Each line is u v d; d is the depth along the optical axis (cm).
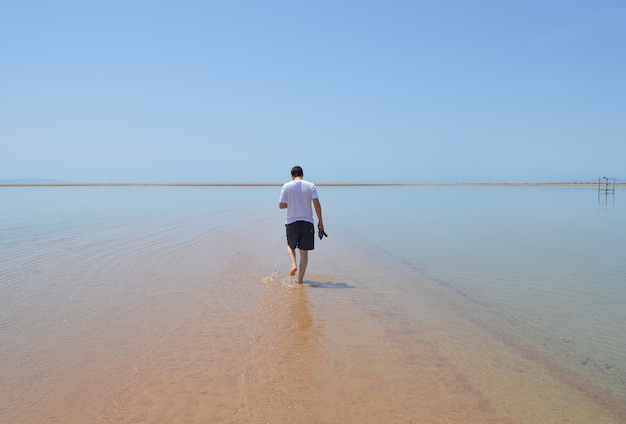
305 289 681
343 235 1358
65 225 1508
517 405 346
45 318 522
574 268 840
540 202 3397
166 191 6394
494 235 1341
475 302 617
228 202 3206
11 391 352
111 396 347
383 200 3850
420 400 351
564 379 389
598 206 2853
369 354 437
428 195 5094
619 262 897
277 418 322
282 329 503
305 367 406
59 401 338
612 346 461
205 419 318
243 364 409
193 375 385
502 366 414
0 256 909
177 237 1227
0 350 429
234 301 609
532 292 669
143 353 428
